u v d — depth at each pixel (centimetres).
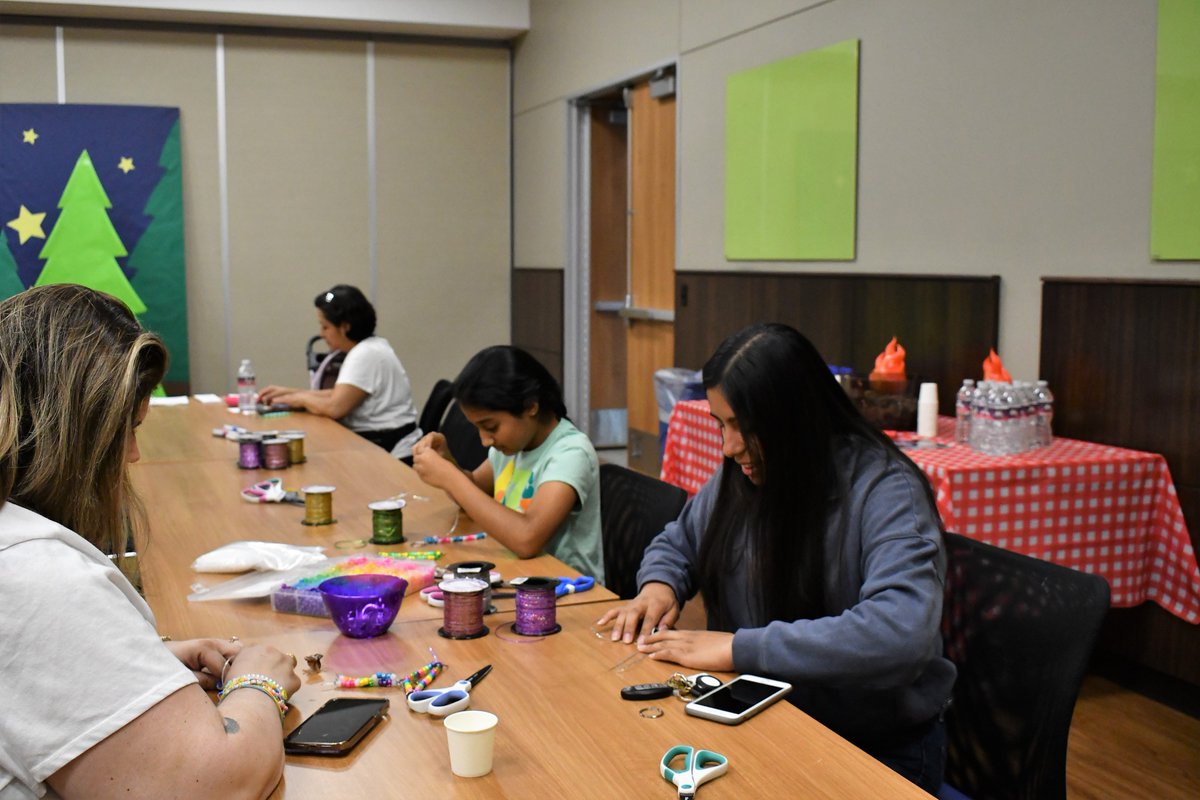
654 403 644
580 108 705
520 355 228
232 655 143
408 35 762
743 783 117
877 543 156
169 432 392
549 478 220
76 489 106
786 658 149
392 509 223
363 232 770
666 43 582
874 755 161
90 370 107
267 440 314
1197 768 268
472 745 117
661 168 618
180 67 718
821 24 455
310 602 176
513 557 213
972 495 291
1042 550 300
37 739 99
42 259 702
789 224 484
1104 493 305
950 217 391
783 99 482
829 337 459
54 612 99
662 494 224
